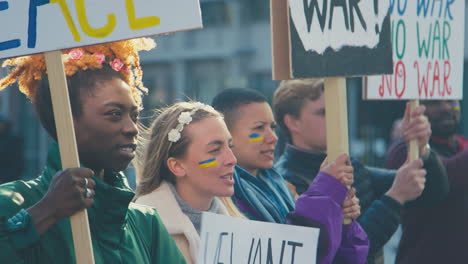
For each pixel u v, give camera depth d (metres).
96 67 4.07
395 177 6.94
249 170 6.49
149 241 4.36
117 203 4.02
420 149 7.28
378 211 6.63
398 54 6.83
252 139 6.41
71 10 4.02
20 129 35.09
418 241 8.28
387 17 5.55
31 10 4.03
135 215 4.35
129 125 4.10
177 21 4.01
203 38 54.22
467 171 8.12
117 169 4.11
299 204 5.26
